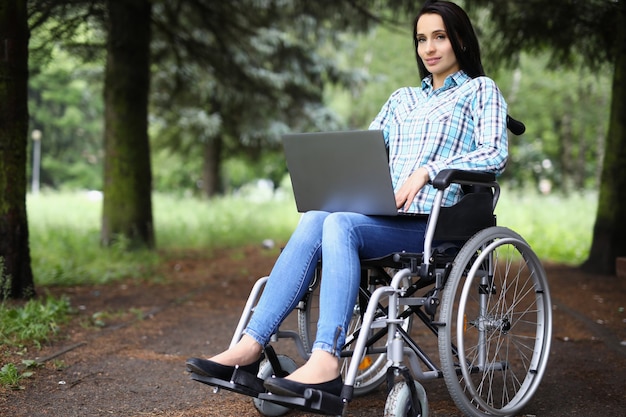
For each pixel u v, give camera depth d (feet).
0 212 15.34
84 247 25.88
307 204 8.48
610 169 22.43
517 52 23.95
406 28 25.94
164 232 35.27
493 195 8.41
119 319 14.74
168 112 51.57
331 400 6.99
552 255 29.55
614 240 22.31
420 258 7.63
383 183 7.61
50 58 21.11
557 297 18.24
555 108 68.59
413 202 8.23
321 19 27.96
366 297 8.34
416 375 7.84
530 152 91.20
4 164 15.34
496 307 8.83
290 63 51.65
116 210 26.08
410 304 7.81
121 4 23.49
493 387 9.97
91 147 103.55
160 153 62.64
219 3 26.63
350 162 7.78
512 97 63.82
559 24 22.26
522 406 8.53
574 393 9.66
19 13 15.33
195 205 51.06
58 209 48.85
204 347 12.43
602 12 21.31
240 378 7.51
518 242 8.29
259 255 29.60
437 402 9.17
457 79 8.57
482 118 8.25
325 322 7.31
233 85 30.99
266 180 107.55
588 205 47.93
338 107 79.10
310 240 7.84
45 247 26.40
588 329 14.24
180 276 22.18
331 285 7.38
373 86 63.31
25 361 10.40
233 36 28.43
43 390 9.44
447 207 7.76
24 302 15.16
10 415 8.37
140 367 10.84
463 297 7.60
